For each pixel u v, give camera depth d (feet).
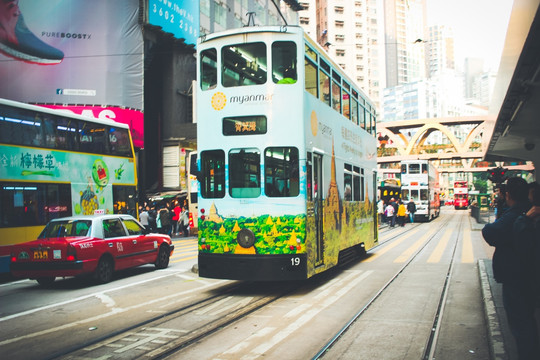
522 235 12.84
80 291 30.27
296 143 26.45
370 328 19.71
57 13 75.05
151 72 101.45
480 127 180.14
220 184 27.07
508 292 13.32
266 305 24.45
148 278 35.09
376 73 355.97
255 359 15.96
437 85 466.29
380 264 39.96
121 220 36.45
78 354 16.85
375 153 49.62
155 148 101.76
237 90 27.20
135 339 18.58
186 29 94.94
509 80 32.94
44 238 33.42
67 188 40.75
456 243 57.16
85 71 76.28
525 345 12.94
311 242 26.99
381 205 103.71
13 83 71.87
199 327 20.17
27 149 37.52
